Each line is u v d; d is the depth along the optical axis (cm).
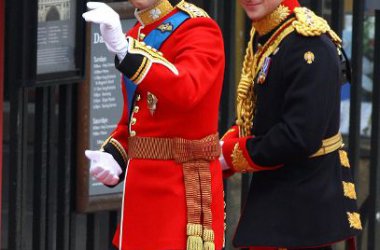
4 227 2664
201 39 1299
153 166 1332
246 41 1880
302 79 1428
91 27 1656
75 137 1688
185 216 1327
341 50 1522
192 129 1330
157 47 1318
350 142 1955
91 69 1673
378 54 1970
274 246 1461
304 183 1468
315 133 1421
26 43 1544
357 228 1499
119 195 1734
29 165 2861
